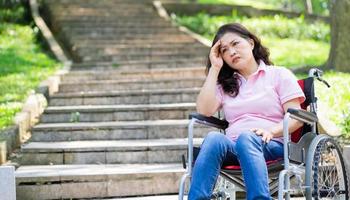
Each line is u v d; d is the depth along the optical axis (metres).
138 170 6.62
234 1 22.11
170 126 8.02
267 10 18.23
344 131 6.89
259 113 4.96
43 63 11.95
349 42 9.73
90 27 14.96
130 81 10.04
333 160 4.90
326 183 4.94
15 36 15.17
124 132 8.02
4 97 8.92
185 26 16.89
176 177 6.50
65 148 7.27
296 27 16.31
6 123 7.65
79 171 6.61
